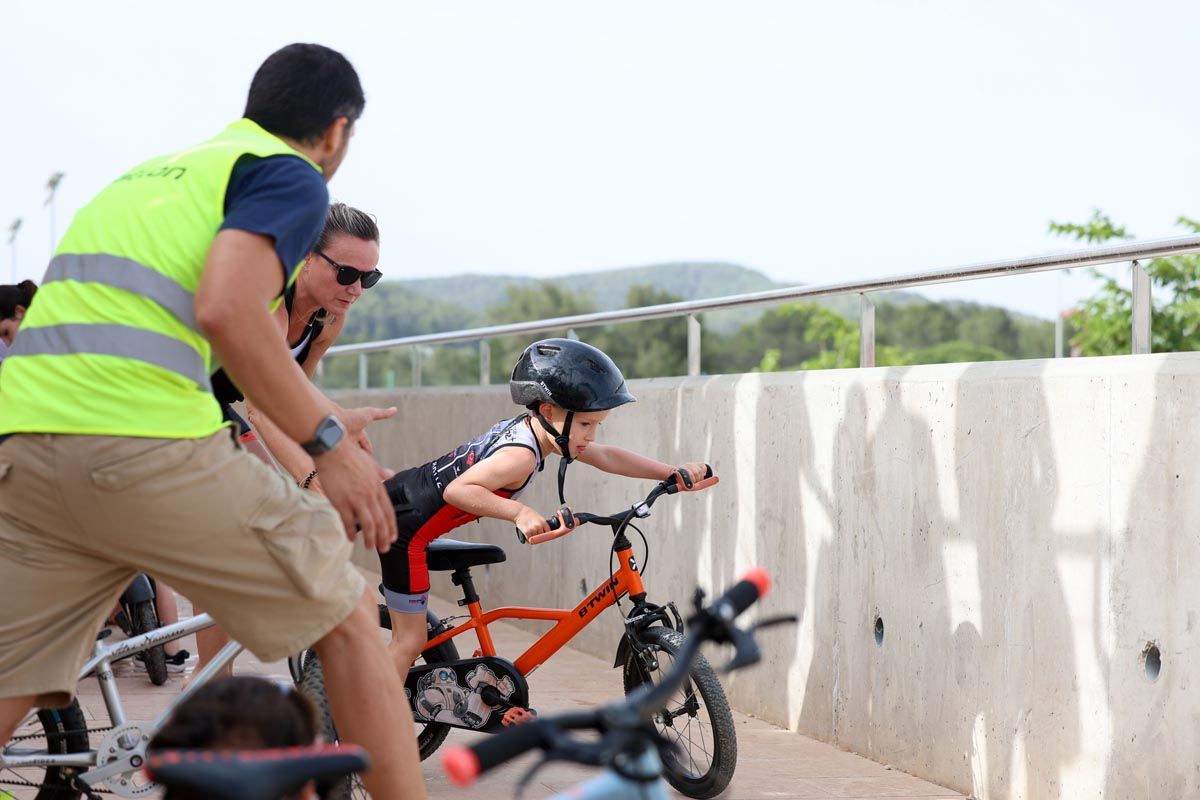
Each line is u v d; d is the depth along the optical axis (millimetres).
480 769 1725
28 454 2984
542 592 8516
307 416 3086
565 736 1775
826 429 5734
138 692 6109
